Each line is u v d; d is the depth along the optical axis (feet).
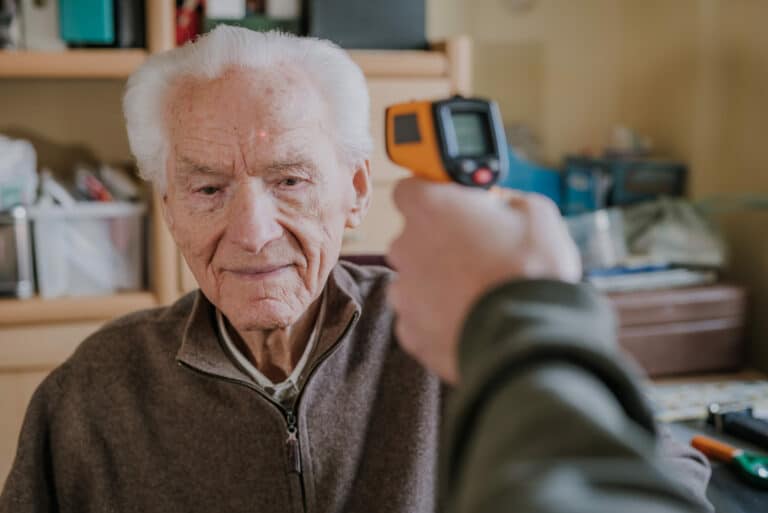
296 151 3.18
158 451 3.43
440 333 1.68
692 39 8.36
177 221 3.30
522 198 1.77
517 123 8.96
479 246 1.65
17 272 6.77
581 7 8.95
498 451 1.30
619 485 1.20
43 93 7.77
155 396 3.50
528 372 1.37
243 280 3.25
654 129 8.97
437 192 1.76
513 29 8.81
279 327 3.28
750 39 7.76
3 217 6.68
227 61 3.21
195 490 3.39
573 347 1.37
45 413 3.55
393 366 3.58
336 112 3.30
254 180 3.18
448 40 7.18
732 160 8.02
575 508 1.13
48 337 6.76
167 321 3.65
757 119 7.72
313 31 7.08
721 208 7.66
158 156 3.34
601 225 7.63
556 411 1.29
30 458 3.47
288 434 3.35
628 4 9.05
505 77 8.87
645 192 8.41
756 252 7.90
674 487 1.22
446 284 1.67
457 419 1.42
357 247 7.11
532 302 1.49
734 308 7.39
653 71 8.89
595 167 8.52
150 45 6.68
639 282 7.30
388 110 2.04
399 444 3.45
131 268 7.13
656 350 7.20
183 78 3.23
